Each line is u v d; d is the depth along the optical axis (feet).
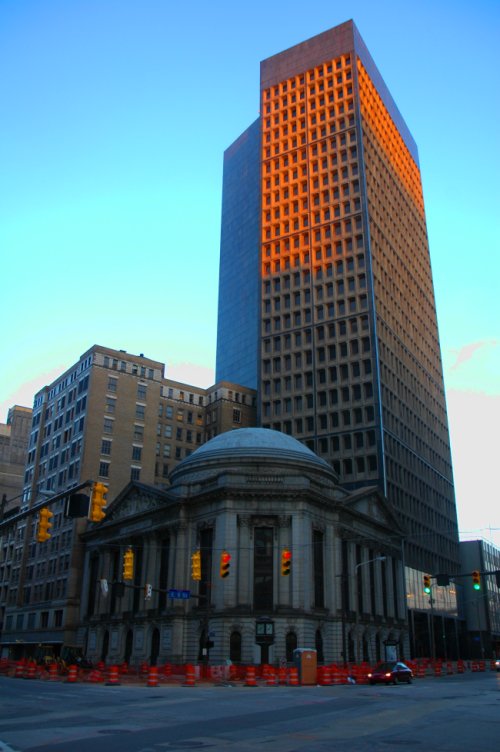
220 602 208.13
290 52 462.19
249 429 266.16
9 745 49.98
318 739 53.52
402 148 491.31
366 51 455.63
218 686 147.43
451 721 67.21
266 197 434.30
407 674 159.33
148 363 355.77
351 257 382.63
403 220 459.73
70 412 345.51
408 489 360.07
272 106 456.04
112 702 93.91
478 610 434.71
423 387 427.74
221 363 517.55
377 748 48.14
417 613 343.67
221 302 543.39
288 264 406.62
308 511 223.71
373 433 337.52
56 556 318.65
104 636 268.62
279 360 386.73
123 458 328.70
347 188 401.90
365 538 273.33
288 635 204.54
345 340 366.02
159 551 249.96
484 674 240.73
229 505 219.00
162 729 60.44
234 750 46.98
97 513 78.02
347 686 146.61
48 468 354.33
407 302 431.84
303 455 251.19
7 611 350.64
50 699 100.12
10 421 510.17
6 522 95.91
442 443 445.37
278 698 101.96
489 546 479.82
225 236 566.36
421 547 364.17
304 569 213.66
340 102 426.10
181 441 402.52
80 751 46.68
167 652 221.87
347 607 243.40
